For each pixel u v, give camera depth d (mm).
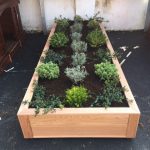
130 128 2197
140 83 3084
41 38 4414
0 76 3340
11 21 3840
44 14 4352
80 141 2316
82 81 2562
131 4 4273
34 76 2645
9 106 2814
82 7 4293
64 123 2188
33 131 2266
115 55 2986
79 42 3162
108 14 4402
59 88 2494
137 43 4051
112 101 2248
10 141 2361
